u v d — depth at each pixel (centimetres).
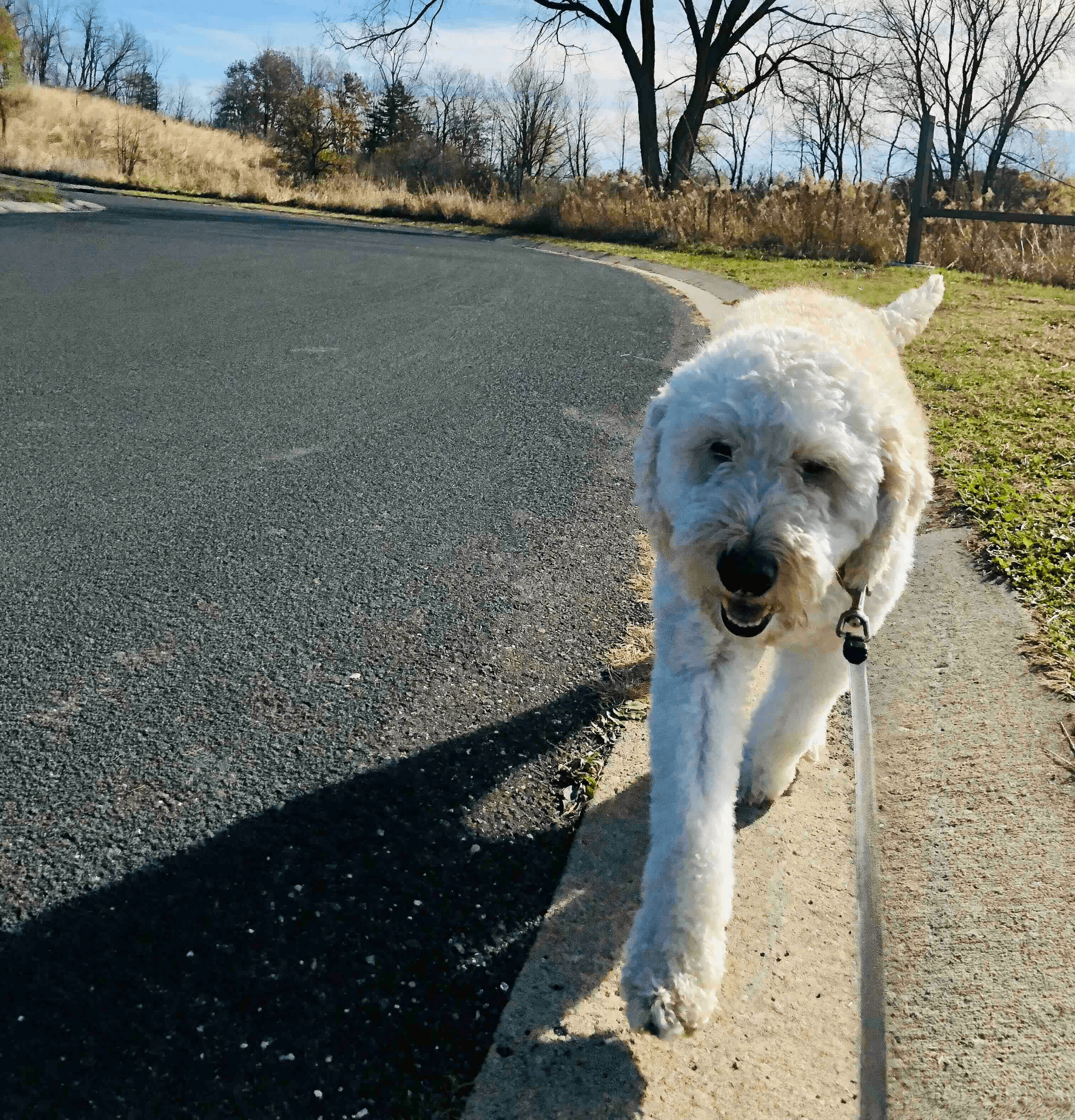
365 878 101
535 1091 81
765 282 511
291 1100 79
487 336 365
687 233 799
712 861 89
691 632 98
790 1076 83
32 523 178
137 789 111
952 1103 81
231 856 103
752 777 118
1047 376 273
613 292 491
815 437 94
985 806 109
